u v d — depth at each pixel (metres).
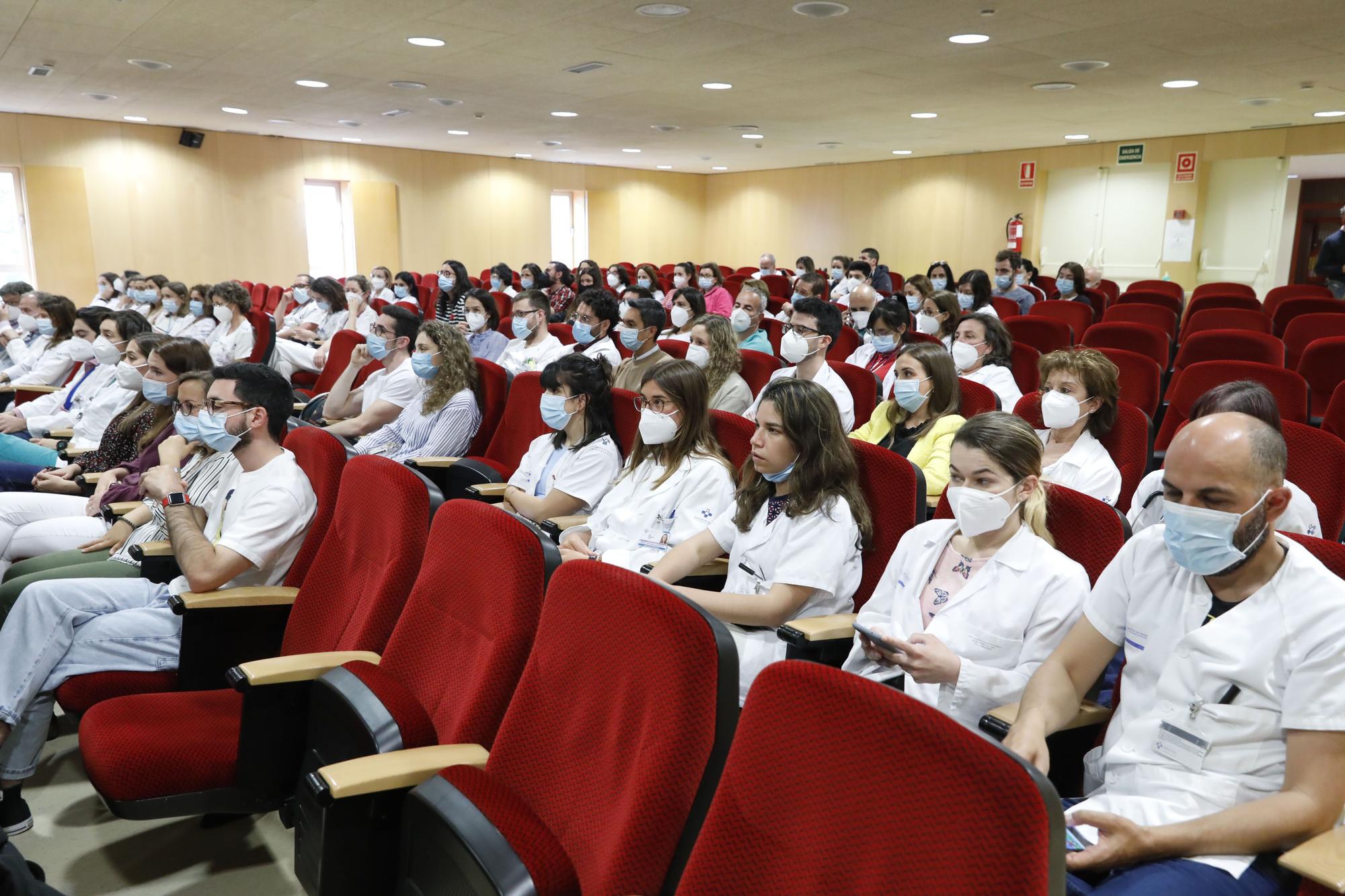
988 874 0.84
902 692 0.96
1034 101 9.19
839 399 3.72
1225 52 6.87
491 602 1.57
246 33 6.80
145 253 12.66
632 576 1.29
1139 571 1.55
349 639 1.90
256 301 11.54
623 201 17.56
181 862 2.01
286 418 2.37
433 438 3.84
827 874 0.96
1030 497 1.82
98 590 2.21
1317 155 10.62
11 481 3.69
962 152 13.97
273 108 10.62
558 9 5.95
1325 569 1.35
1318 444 2.44
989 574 1.81
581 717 1.30
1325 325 5.27
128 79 8.79
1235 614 1.38
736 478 2.58
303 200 13.98
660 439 2.56
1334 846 1.17
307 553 2.26
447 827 1.25
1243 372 3.65
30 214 11.78
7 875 1.14
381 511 1.95
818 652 1.97
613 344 4.87
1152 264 12.32
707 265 8.84
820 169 16.41
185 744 1.77
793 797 1.00
